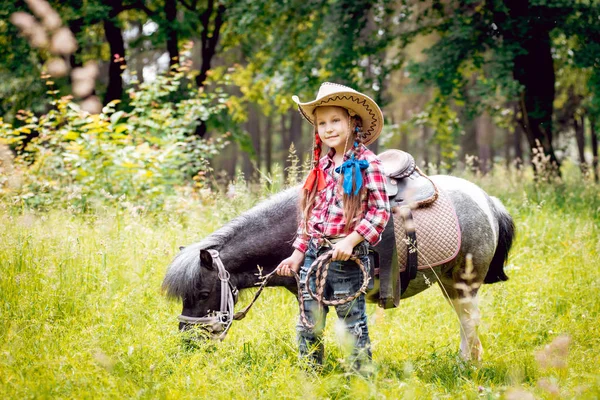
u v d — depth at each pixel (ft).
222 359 12.55
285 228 13.02
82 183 26.30
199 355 12.21
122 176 27.20
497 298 17.06
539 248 23.90
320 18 44.55
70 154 26.91
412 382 11.44
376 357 13.80
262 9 43.83
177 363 12.21
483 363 13.41
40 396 10.36
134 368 11.75
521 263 22.34
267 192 20.94
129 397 10.66
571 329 15.52
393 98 57.11
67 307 15.19
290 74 45.96
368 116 11.68
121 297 15.58
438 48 41.11
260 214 13.17
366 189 11.30
